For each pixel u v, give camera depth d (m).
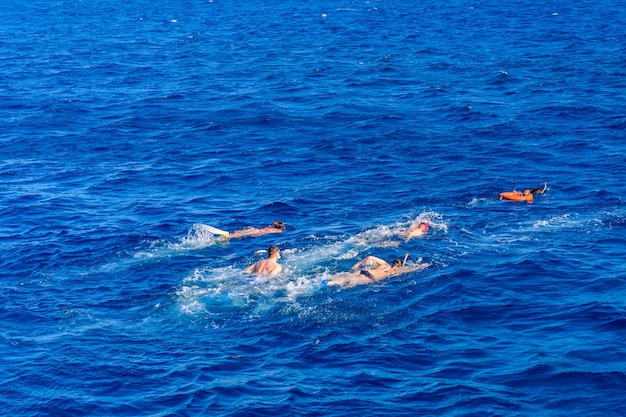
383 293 22.38
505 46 69.69
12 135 42.66
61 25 95.38
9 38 82.94
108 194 32.81
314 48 71.12
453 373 18.20
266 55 67.62
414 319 20.92
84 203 31.72
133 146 40.31
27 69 62.81
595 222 27.52
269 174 34.97
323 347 19.64
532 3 108.94
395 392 17.56
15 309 22.36
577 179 32.44
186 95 51.84
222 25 92.06
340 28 86.19
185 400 17.64
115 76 59.56
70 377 18.72
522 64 59.72
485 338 19.84
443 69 58.81
